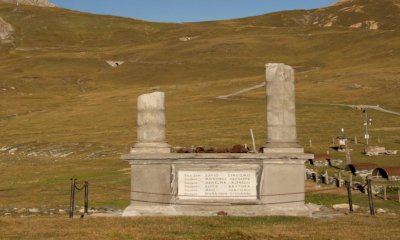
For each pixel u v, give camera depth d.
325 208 28.48
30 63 193.25
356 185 38.66
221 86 141.50
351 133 78.06
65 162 67.31
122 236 19.22
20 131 98.69
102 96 137.75
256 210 24.19
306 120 91.81
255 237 18.56
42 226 21.66
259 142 75.12
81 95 143.50
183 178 24.55
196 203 24.39
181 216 23.55
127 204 34.22
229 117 100.56
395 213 27.20
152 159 24.58
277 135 25.02
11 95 140.50
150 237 18.92
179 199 24.45
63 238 19.00
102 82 167.75
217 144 75.25
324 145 68.75
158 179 24.62
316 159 53.97
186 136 83.81
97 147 80.00
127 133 91.25
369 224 21.59
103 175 51.72
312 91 122.75
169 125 96.00
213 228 20.75
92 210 31.47
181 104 117.56
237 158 24.42
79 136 90.62
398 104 103.19
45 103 130.50
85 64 193.50
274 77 25.19
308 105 107.00
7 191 43.19
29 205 34.53
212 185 24.47
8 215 29.50
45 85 158.25
